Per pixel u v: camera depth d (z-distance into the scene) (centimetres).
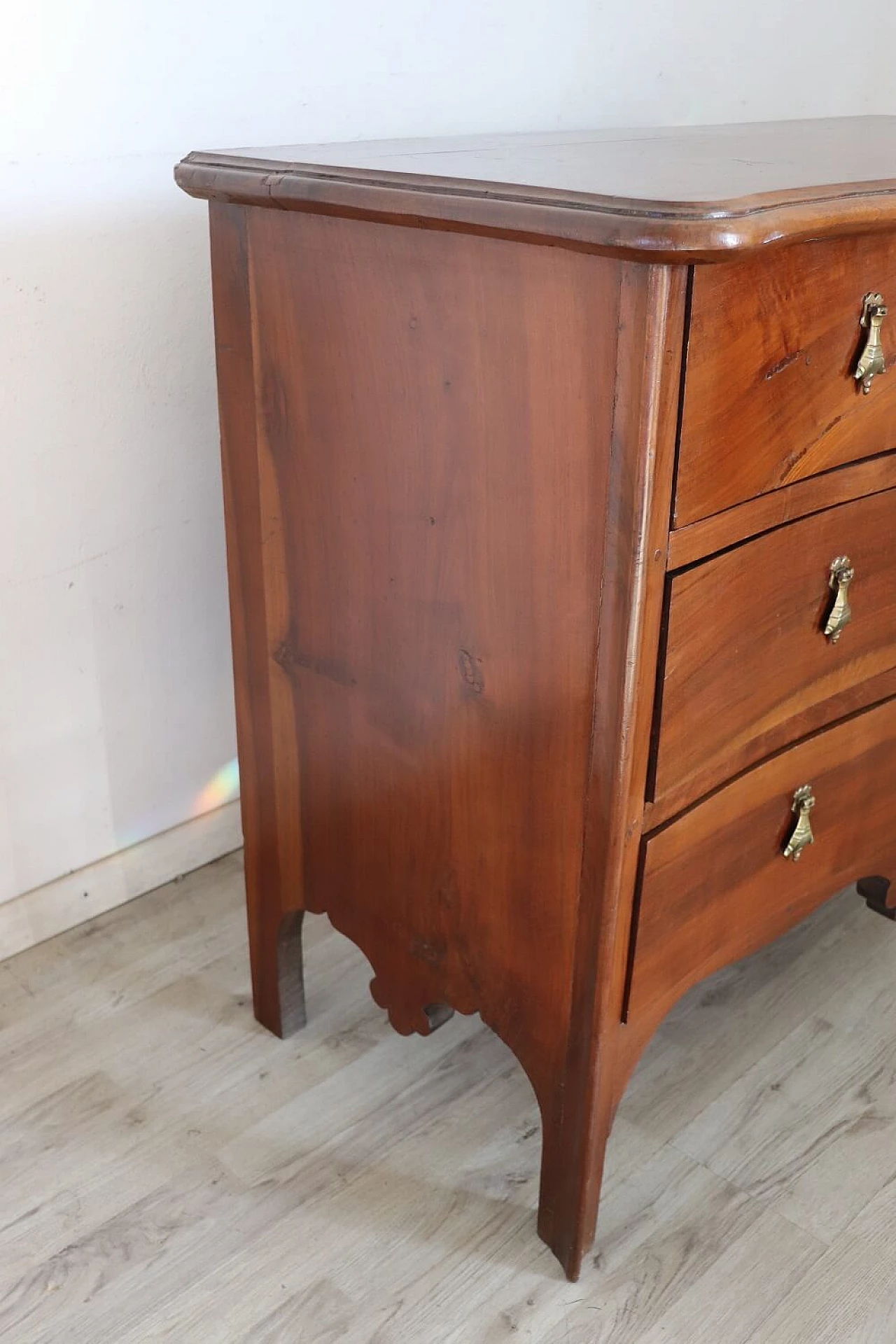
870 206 71
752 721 87
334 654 94
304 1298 91
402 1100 109
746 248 62
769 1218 99
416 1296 92
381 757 94
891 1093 111
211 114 112
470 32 128
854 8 174
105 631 122
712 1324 90
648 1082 112
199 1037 116
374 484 85
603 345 67
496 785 85
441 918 95
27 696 118
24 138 101
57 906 127
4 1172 101
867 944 131
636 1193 101
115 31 103
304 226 81
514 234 67
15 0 96
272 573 96
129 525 120
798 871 102
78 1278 92
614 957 83
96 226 108
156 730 131
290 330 86
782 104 170
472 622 82
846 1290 93
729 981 125
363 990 123
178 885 137
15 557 112
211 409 123
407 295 77
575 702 77
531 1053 91
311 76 117
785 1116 109
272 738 103
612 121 148
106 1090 109
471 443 77
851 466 86
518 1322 90
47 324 107
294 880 107
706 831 87
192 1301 91
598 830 79
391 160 84
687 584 75
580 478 72
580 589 74
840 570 88
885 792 109
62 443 112
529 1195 100
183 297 116
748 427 74
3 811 120
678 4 148
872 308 80
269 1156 103
